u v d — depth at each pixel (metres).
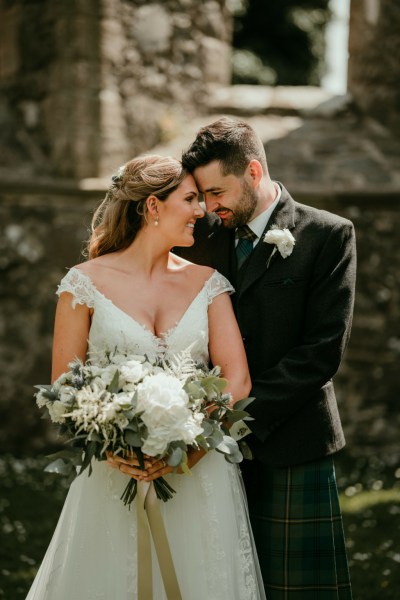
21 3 7.70
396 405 7.70
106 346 3.06
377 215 7.62
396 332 7.67
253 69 13.59
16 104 7.84
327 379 3.23
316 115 8.19
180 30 7.92
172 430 2.79
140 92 7.71
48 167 7.60
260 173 3.25
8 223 7.57
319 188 7.56
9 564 4.82
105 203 3.34
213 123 3.28
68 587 3.06
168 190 3.12
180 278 3.23
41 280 7.57
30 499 6.16
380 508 5.94
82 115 7.46
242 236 3.37
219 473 3.12
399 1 7.88
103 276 3.14
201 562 3.04
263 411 3.18
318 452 3.30
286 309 3.27
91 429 2.79
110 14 7.46
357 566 4.80
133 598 3.01
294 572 3.31
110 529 3.06
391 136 8.06
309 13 14.21
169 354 3.09
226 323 3.23
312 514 3.32
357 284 7.64
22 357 7.59
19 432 7.60
